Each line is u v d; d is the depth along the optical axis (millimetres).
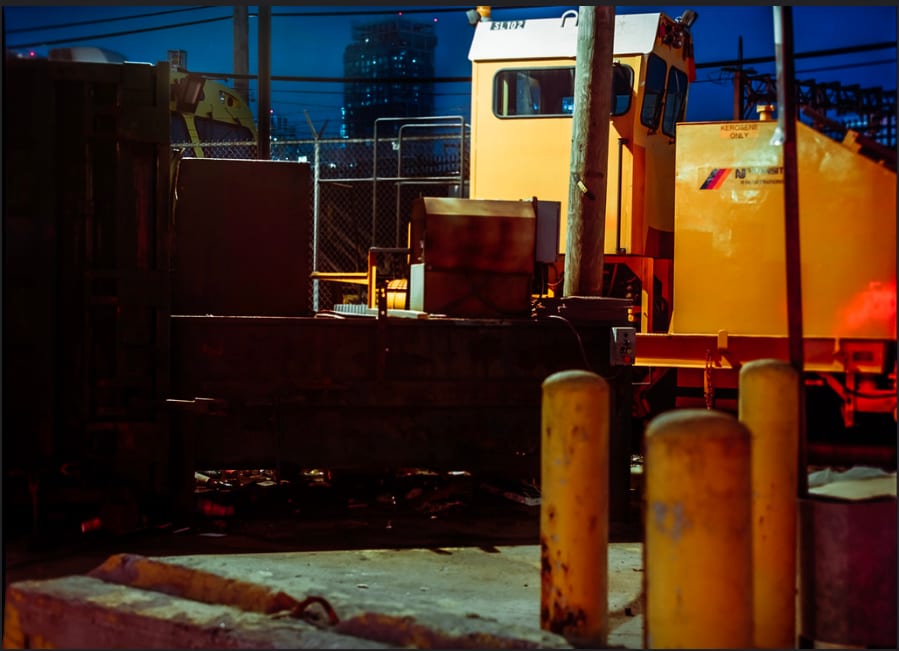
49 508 6094
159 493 6227
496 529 6508
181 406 6199
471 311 6934
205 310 6754
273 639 3678
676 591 3023
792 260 3820
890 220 6871
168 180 6219
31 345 6000
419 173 11859
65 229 6121
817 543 3615
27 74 5992
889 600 3555
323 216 12445
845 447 7234
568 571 3744
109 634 4027
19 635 4312
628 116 9352
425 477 7895
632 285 9469
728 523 3010
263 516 6742
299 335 6492
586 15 7324
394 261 8945
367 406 6539
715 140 8305
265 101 9648
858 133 4922
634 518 6941
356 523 6578
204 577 4332
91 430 6133
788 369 3719
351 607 4008
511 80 9828
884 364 7012
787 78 3812
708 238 8250
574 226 7367
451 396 6598
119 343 6168
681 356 8211
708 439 3012
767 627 3664
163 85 6184
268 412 6461
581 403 3756
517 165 9766
